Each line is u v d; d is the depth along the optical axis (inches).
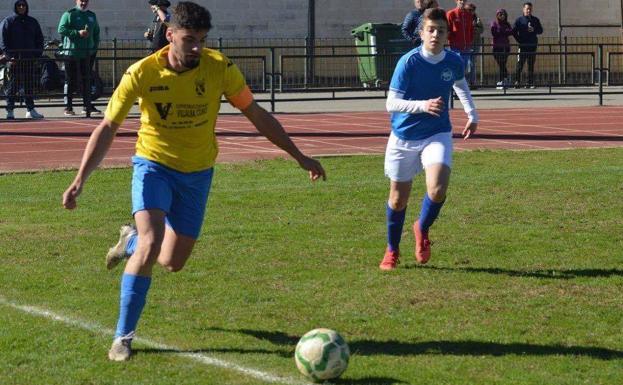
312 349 256.4
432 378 260.4
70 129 852.6
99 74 1037.2
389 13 1520.7
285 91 1058.7
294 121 927.7
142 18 1423.5
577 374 264.7
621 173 613.3
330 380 257.0
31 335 295.6
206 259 391.9
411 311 322.7
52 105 972.6
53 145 743.7
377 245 422.0
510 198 529.3
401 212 379.2
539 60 1315.2
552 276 370.0
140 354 279.0
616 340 293.9
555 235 441.7
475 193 542.3
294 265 384.5
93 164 281.4
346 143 760.3
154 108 283.0
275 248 413.4
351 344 288.7
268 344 288.8
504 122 925.2
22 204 508.1
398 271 377.1
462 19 1052.5
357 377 260.5
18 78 933.8
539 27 1317.7
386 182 577.3
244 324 307.9
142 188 284.2
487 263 390.0
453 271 377.1
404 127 374.6
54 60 948.6
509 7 1568.7
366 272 375.2
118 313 319.6
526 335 297.9
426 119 374.6
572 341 292.0
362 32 1246.9
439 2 1558.8
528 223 467.2
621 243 426.3
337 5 1501.0
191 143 287.6
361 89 1084.5
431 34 371.2
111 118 282.2
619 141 787.4
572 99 1219.9
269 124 295.6
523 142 775.1
